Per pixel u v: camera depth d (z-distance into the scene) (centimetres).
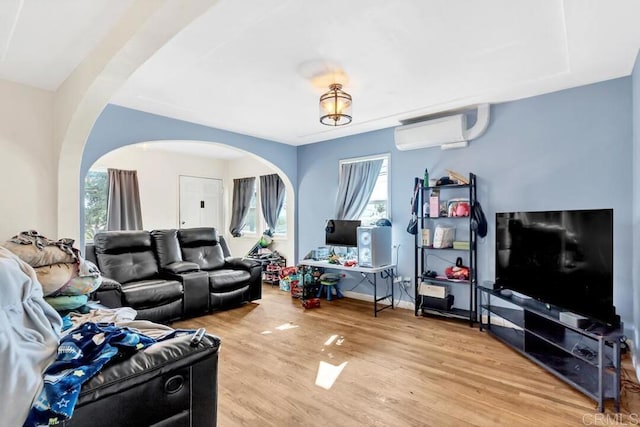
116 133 351
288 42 224
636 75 250
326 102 292
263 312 407
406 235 428
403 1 182
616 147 289
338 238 475
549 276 261
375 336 322
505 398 212
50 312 122
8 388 87
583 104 304
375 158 458
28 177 281
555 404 204
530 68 267
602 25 204
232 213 703
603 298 217
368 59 250
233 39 220
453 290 389
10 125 274
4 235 268
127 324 161
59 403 90
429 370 251
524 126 337
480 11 191
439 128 370
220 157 686
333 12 191
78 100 247
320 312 407
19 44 218
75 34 206
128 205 556
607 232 216
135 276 388
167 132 392
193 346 125
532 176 333
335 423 187
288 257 580
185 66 260
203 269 451
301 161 552
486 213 362
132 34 177
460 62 256
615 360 198
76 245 297
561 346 243
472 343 304
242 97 329
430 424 186
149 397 112
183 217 639
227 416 194
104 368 105
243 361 267
